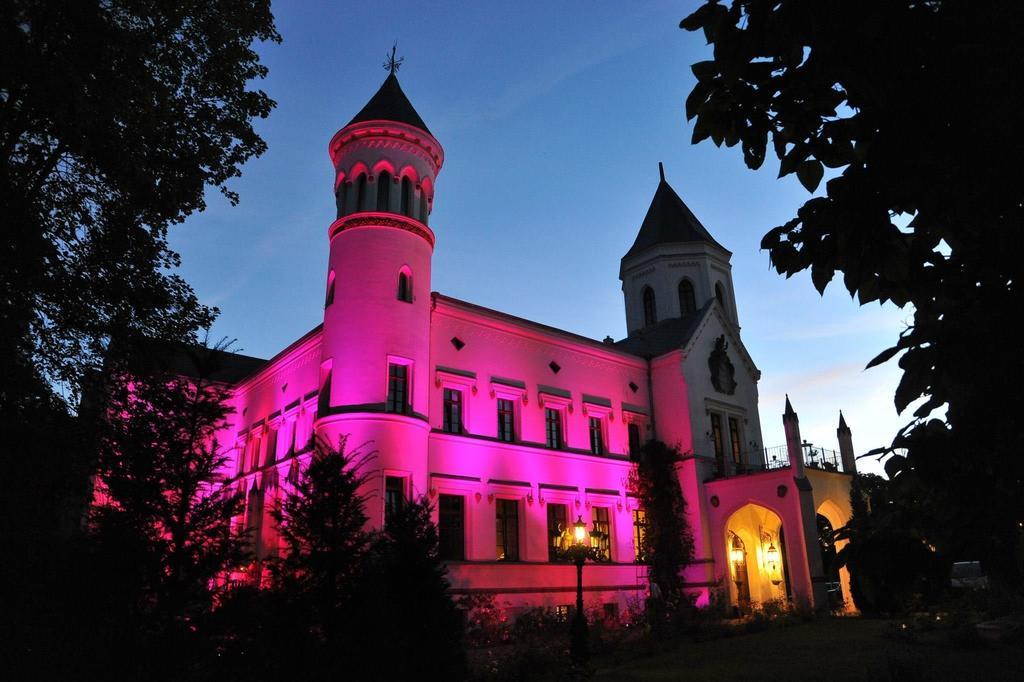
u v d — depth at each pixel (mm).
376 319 24109
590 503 29688
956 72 3246
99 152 14133
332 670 10758
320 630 11617
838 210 3600
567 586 27375
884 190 3492
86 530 11375
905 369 3258
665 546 30375
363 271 24609
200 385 13039
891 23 3314
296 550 12008
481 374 27953
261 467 30484
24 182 14453
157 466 11734
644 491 31531
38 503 13000
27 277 12891
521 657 17016
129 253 15961
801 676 14445
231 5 16312
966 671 13508
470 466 26359
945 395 3178
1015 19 3150
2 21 11672
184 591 11109
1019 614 16812
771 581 32812
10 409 12930
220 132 17000
